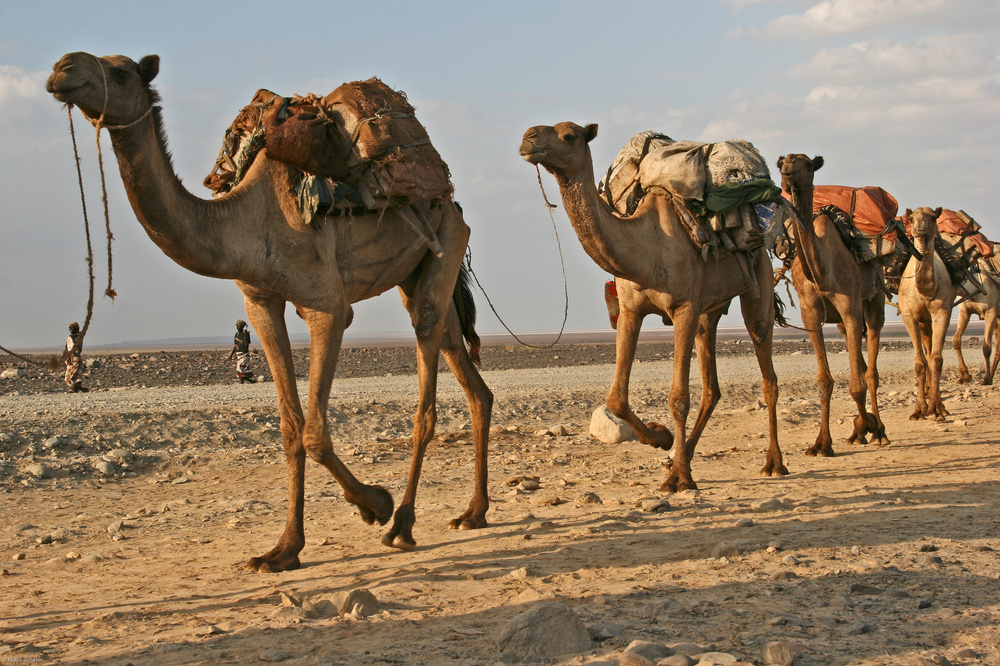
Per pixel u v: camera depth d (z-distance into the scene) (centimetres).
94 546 768
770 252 1027
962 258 1514
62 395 1927
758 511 787
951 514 744
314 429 632
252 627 489
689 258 889
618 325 918
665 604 493
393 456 1284
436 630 473
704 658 392
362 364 3566
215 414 1488
